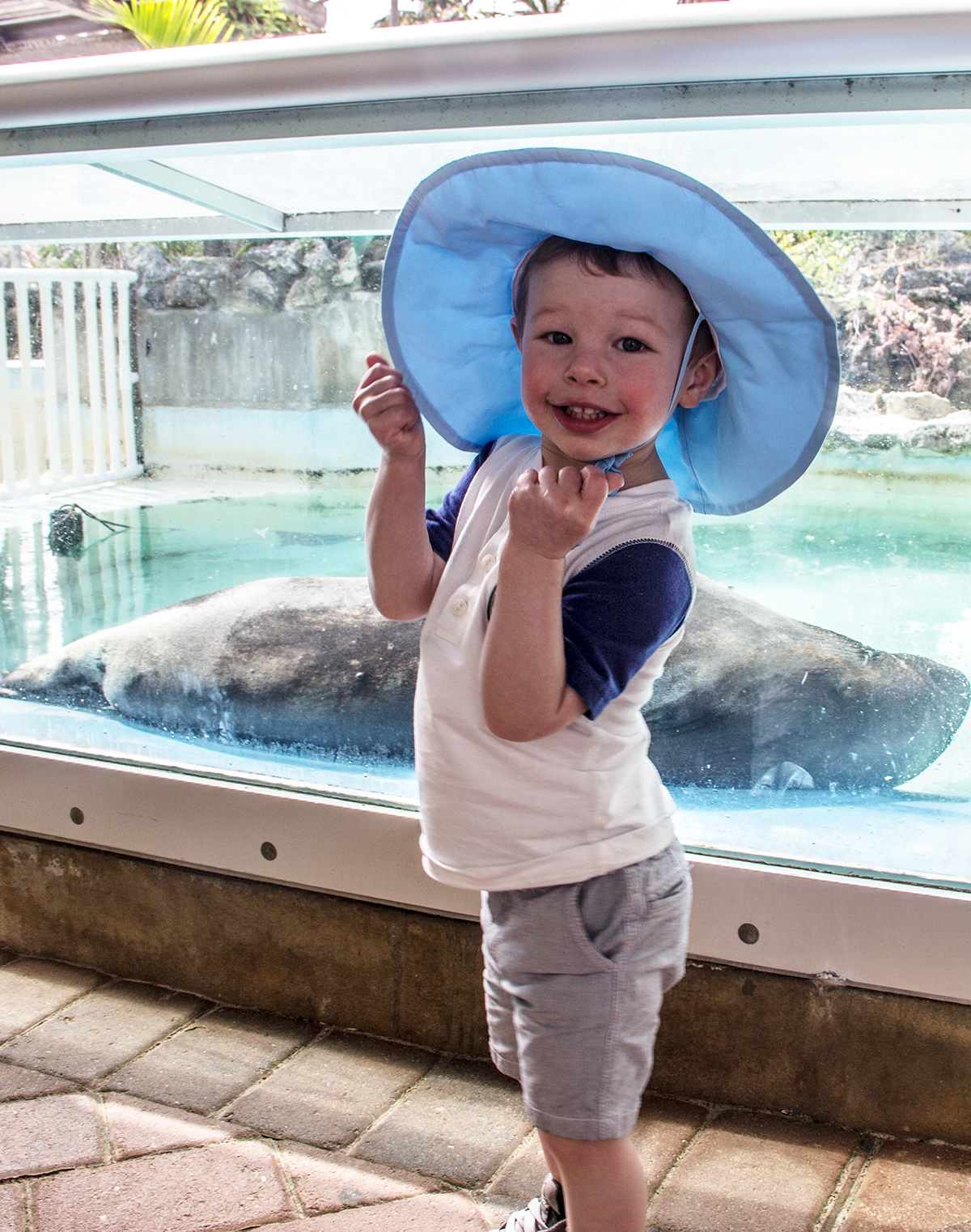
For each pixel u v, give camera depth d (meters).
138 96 1.28
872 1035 1.55
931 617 2.29
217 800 1.84
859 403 2.08
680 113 1.16
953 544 2.22
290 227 1.93
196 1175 1.47
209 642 2.57
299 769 2.01
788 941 1.55
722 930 1.57
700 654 2.22
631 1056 1.17
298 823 1.78
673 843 1.26
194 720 2.34
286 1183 1.46
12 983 1.96
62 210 1.92
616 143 1.33
